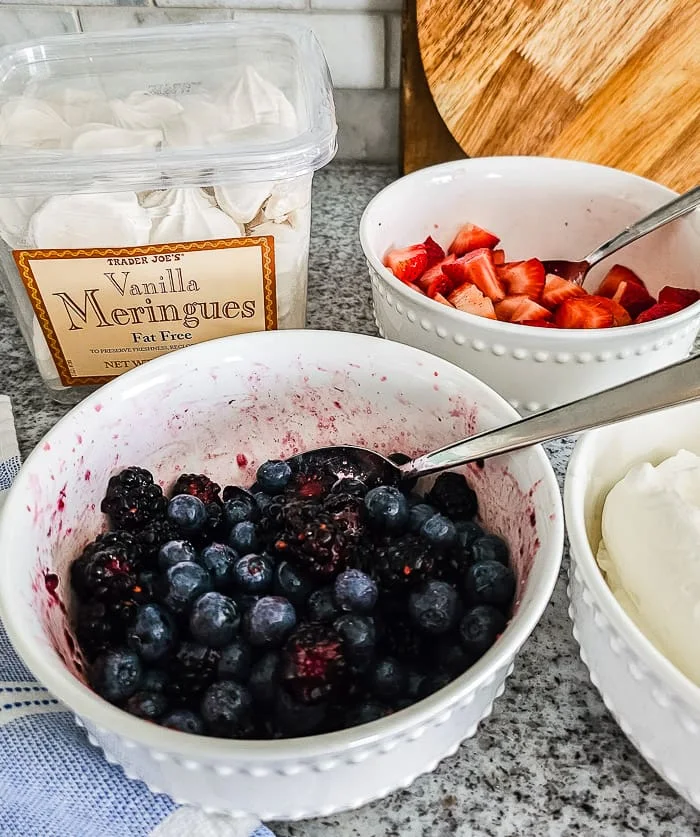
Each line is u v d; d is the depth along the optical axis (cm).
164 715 48
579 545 47
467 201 85
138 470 61
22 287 69
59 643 48
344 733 38
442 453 60
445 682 49
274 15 98
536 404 69
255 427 67
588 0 87
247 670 50
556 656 57
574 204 85
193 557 55
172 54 80
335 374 64
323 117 68
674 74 90
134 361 73
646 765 51
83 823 46
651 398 50
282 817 45
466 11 89
